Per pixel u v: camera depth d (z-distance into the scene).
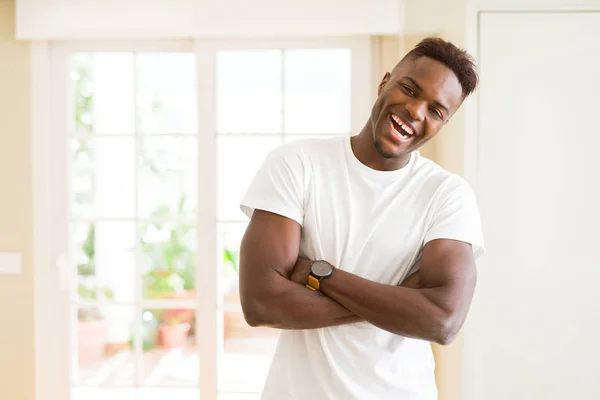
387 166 1.36
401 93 1.29
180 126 3.07
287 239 1.33
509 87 2.24
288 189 1.35
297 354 1.36
